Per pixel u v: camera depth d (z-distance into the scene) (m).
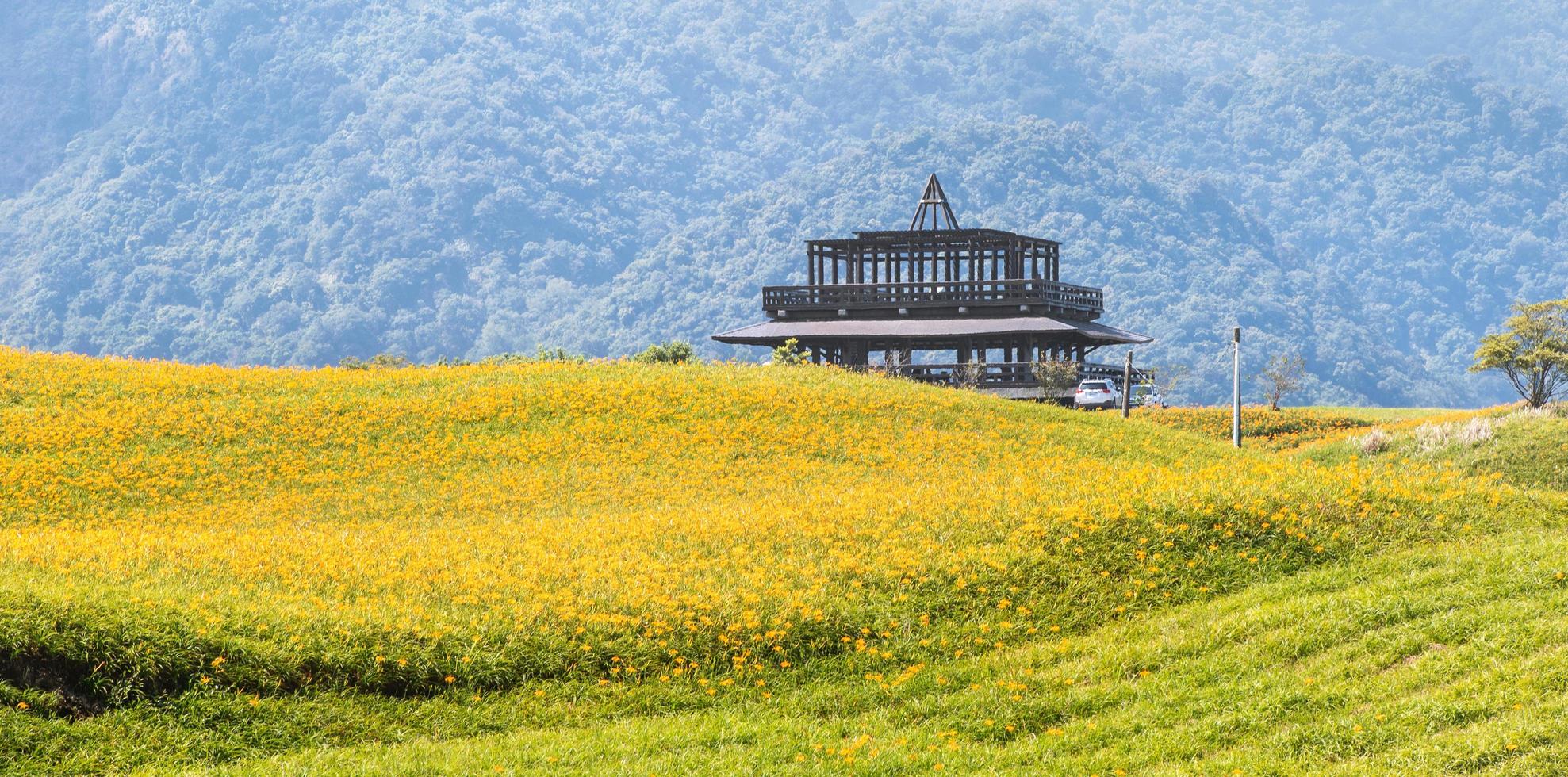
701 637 29.86
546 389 59.38
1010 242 112.06
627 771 23.97
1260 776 22.58
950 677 28.55
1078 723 25.72
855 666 29.36
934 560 33.44
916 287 109.94
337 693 26.91
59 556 31.19
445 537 38.25
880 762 24.38
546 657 28.80
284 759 24.72
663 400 58.34
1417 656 26.25
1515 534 33.72
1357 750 23.09
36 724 24.34
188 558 32.78
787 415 56.84
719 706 27.89
